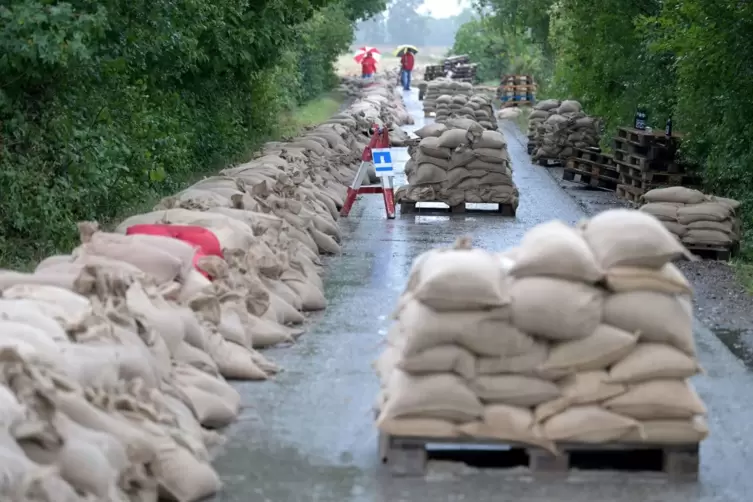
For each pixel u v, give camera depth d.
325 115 47.59
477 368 8.05
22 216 13.42
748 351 11.98
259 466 8.41
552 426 8.06
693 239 17.20
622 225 8.39
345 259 16.81
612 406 8.05
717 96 20.77
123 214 16.62
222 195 15.33
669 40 22.47
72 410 6.73
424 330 7.95
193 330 9.80
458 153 21.27
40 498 5.80
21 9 12.65
